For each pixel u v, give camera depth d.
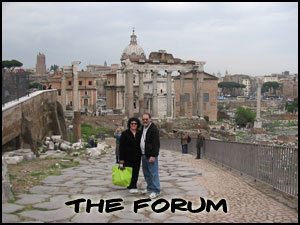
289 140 71.81
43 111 29.58
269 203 9.08
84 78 93.50
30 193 9.88
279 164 10.15
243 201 9.30
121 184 10.03
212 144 19.97
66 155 21.98
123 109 84.38
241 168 14.20
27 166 15.41
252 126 112.25
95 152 22.92
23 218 7.32
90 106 94.00
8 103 19.98
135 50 93.06
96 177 12.88
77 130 41.06
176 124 51.66
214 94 110.25
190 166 16.95
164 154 26.00
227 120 124.06
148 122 9.95
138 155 10.12
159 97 80.44
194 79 53.50
